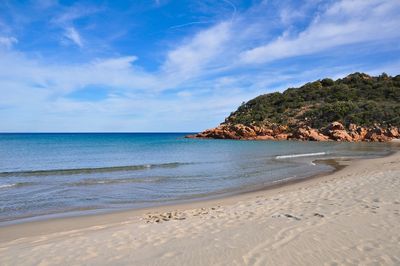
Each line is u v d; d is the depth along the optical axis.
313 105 83.81
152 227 7.52
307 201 9.52
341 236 5.95
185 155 35.16
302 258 5.06
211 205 11.10
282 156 31.73
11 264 5.40
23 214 10.27
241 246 5.73
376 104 74.62
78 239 6.76
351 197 9.56
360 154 33.84
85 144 62.12
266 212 8.41
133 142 70.94
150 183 16.48
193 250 5.67
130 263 5.21
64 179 17.88
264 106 91.69
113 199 12.75
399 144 54.06
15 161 29.91
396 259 4.84
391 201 8.61
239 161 27.45
